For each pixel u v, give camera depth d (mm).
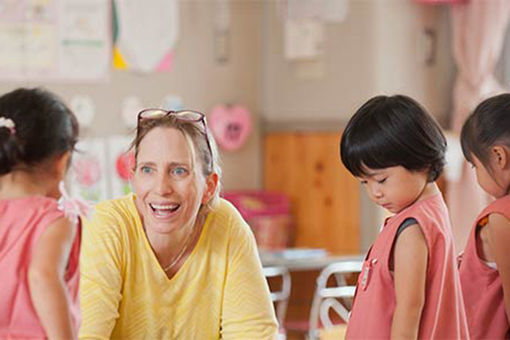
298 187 6945
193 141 2500
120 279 2514
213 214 2627
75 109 6281
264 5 7172
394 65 6547
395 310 2404
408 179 2428
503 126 2732
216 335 2635
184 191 2467
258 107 7176
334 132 6707
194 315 2592
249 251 2650
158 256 2545
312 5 6793
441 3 6754
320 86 6812
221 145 6969
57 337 2283
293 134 6980
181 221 2479
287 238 6828
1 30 6004
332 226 6719
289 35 6945
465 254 2828
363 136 2426
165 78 6738
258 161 7188
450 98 6820
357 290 2547
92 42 6367
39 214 2363
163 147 2463
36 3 6133
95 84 6391
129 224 2531
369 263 2502
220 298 2619
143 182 2479
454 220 6426
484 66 6516
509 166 2742
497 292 2752
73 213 2416
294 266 5836
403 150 2393
